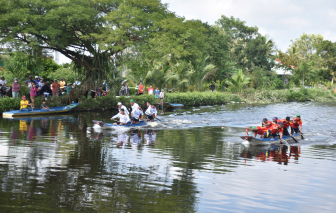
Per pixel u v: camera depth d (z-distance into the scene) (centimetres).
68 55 2359
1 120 1666
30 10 2056
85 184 661
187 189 655
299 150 1095
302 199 618
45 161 830
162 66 3712
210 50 4622
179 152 1005
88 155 916
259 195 633
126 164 832
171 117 2073
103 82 2662
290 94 4650
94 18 2191
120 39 2128
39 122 1627
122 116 1547
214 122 1877
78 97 2409
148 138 1256
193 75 3906
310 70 5834
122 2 2234
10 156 870
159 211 543
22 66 3119
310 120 2116
